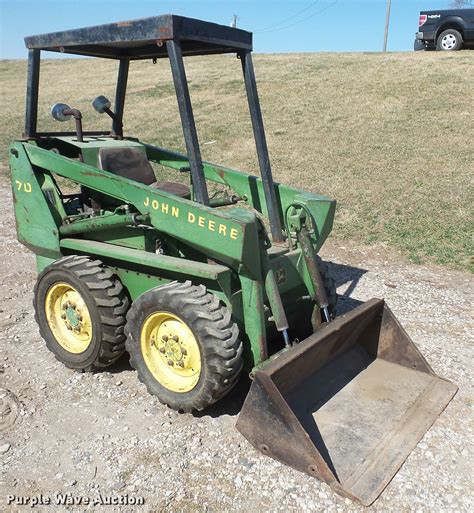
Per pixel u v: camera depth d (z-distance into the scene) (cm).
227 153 1128
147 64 2498
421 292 562
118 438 342
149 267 379
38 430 351
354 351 399
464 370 414
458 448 328
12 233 772
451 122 1116
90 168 392
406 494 294
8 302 544
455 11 1722
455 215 745
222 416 361
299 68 1752
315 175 941
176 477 309
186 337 341
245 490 298
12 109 1759
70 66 2670
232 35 367
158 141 1238
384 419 345
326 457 312
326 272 432
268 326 372
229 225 324
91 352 396
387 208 788
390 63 1638
